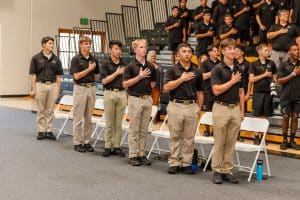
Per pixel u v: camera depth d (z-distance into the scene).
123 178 5.49
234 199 4.76
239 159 6.78
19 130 8.78
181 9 11.64
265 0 9.90
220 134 5.32
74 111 6.97
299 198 4.89
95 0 16.66
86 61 6.88
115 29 16.59
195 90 5.66
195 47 11.11
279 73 7.38
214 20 10.59
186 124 5.68
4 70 15.12
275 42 8.45
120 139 6.79
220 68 5.31
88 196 4.74
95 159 6.48
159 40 13.12
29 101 14.23
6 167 5.87
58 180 5.33
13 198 4.62
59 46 15.47
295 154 7.11
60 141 7.82
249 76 7.56
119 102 6.62
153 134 6.45
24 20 15.36
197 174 5.79
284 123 7.49
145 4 15.77
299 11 9.03
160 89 8.88
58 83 8.01
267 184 5.43
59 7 15.95
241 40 10.60
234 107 5.32
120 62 6.66
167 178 5.54
